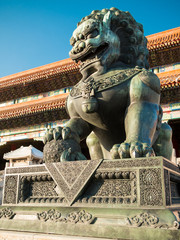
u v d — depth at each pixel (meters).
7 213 1.95
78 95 2.30
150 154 1.81
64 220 1.68
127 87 2.21
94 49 2.29
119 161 1.71
